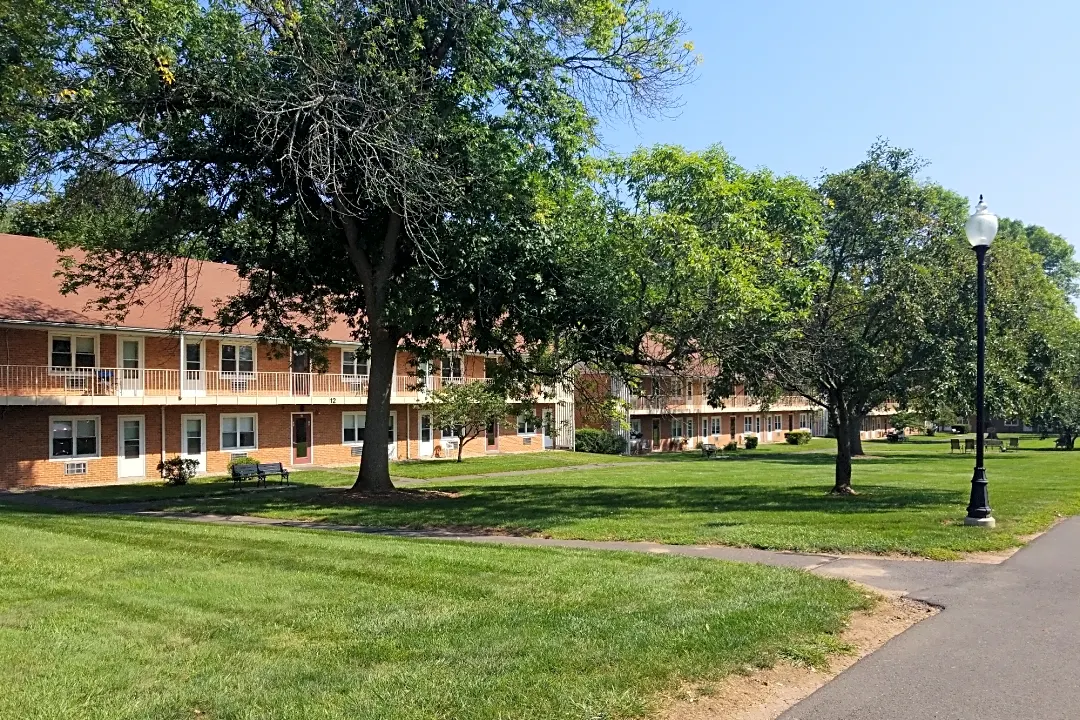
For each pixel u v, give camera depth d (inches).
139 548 402.0
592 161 686.5
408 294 682.2
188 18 585.6
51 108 543.8
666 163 650.8
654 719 190.7
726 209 644.1
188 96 615.2
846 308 762.2
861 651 248.7
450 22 671.1
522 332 745.6
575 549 417.1
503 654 228.2
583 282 662.5
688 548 444.8
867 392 772.6
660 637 243.0
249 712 186.4
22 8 497.0
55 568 346.3
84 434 1075.9
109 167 645.9
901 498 722.8
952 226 756.6
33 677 208.4
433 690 199.3
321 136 579.8
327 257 847.1
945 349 690.8
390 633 252.1
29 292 1040.2
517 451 1841.8
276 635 250.5
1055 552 421.1
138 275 796.0
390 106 610.5
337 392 1374.3
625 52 735.1
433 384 1556.3
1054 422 2026.3
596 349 731.4
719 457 1829.5
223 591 307.4
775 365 722.2
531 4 687.1
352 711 186.5
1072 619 286.2
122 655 228.7
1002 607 303.6
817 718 196.2
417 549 406.9
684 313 656.4
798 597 299.0
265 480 1060.5
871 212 745.6
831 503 684.7
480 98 681.6
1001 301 741.9
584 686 203.2
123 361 1112.8
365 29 626.5
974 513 511.2
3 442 989.8
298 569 352.2
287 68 619.8
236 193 727.7
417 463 1451.8
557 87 711.1
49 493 900.0
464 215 656.4
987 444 2159.2
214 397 1182.3
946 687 217.3
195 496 844.6
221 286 1286.9
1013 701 207.2
